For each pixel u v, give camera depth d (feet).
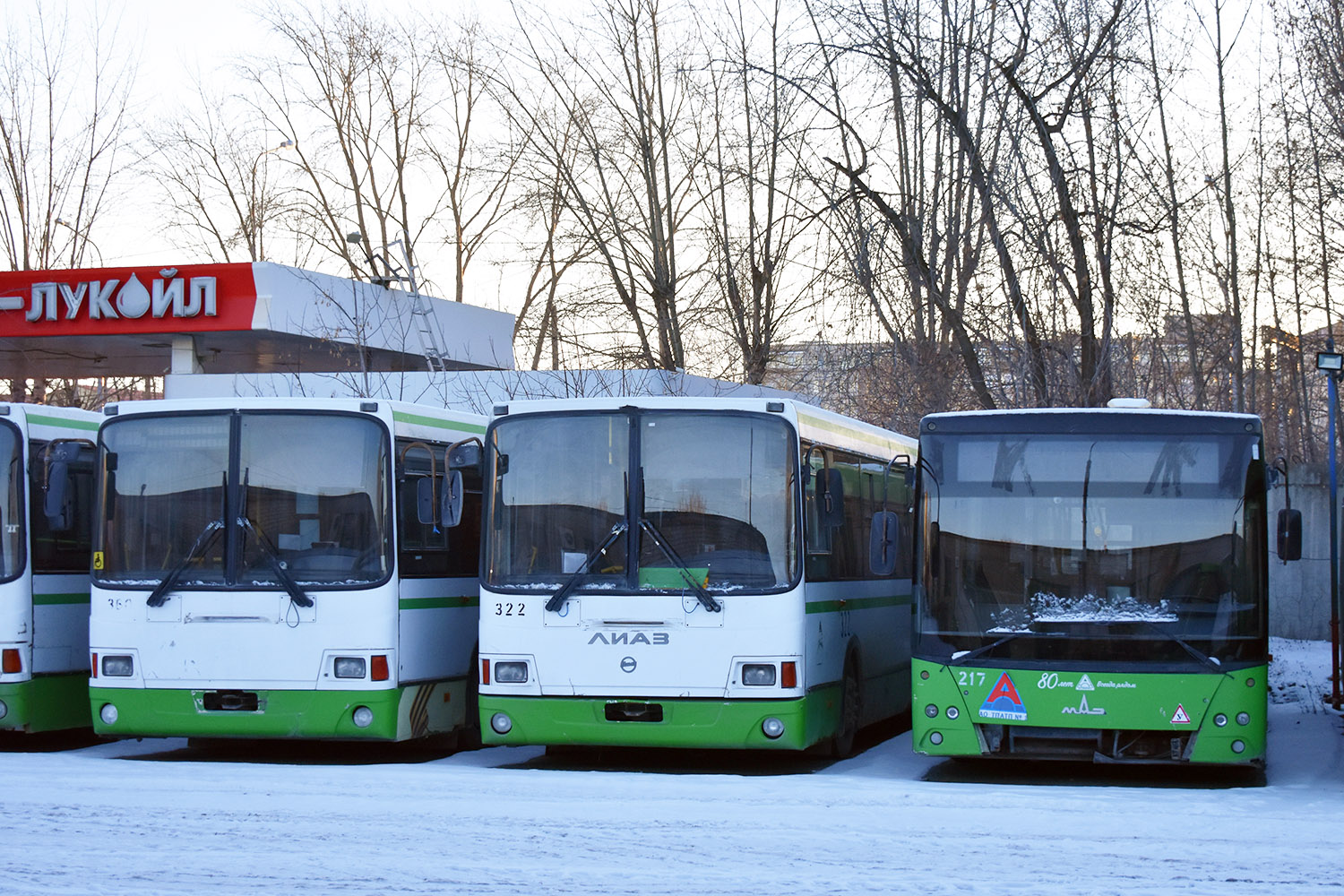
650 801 35.01
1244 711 38.78
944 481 41.19
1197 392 78.43
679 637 41.11
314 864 27.25
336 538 43.42
